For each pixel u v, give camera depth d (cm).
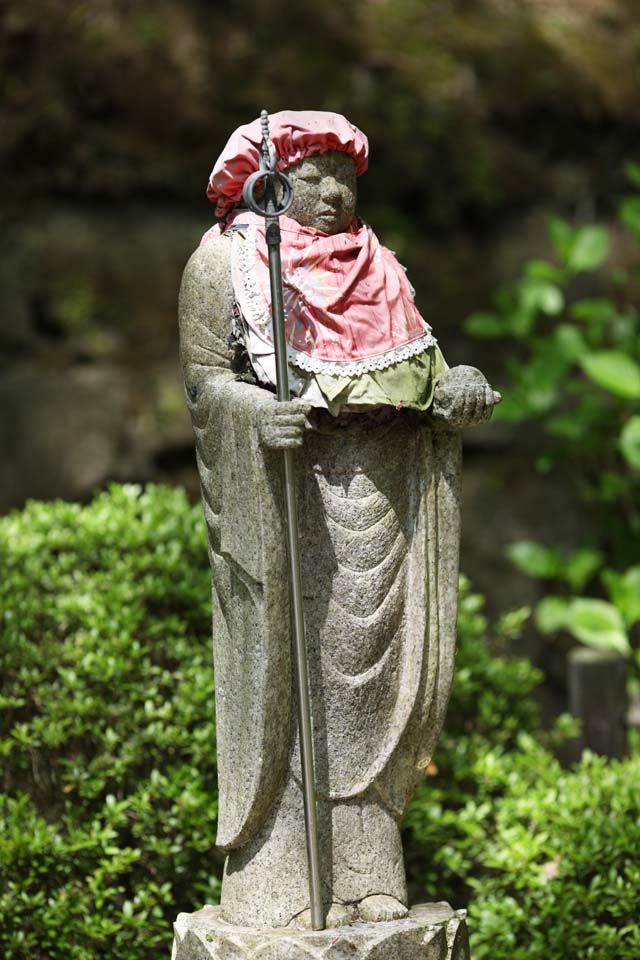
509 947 444
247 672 342
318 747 350
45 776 471
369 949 332
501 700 550
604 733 584
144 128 873
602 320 753
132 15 891
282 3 919
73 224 856
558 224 740
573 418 725
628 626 652
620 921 450
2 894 438
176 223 874
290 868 348
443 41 947
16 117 859
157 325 858
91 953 432
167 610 505
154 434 838
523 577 860
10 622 478
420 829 480
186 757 475
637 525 785
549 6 1014
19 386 827
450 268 916
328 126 347
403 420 354
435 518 359
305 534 349
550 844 464
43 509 561
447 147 919
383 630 352
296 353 339
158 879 459
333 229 351
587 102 963
